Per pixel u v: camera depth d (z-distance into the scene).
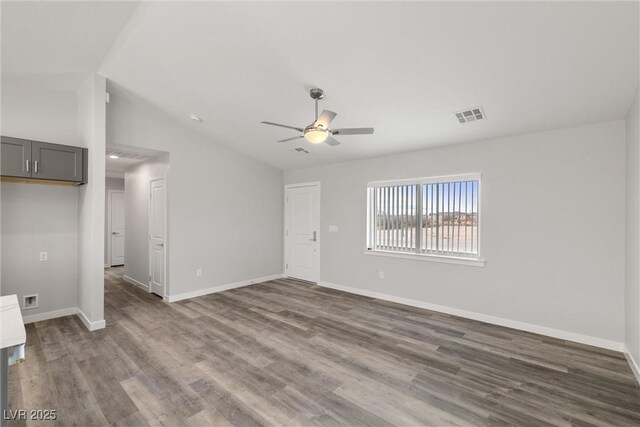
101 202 3.39
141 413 1.98
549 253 3.28
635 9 1.75
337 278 5.24
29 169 3.08
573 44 2.07
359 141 4.14
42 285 3.61
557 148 3.23
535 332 3.35
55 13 2.34
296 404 2.08
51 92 3.54
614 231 2.93
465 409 2.04
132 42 2.79
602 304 2.99
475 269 3.76
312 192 5.68
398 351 2.89
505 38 2.11
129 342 3.05
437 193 4.11
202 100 3.75
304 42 2.50
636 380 2.39
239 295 4.83
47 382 2.32
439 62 2.46
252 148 5.12
